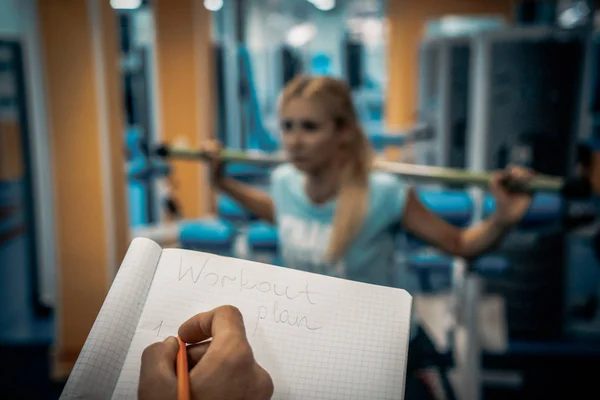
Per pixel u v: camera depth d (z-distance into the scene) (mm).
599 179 1793
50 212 2041
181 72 3473
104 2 1954
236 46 4059
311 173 1142
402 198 1136
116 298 356
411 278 2355
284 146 1153
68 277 2047
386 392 347
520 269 2152
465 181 1251
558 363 2082
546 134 2055
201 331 324
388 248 1159
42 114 1988
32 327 2400
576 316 2408
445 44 2885
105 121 1997
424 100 3533
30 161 2498
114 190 2047
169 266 382
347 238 1109
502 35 2035
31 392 1942
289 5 6328
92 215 2031
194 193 3529
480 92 2088
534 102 2043
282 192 1218
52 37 1936
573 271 2748
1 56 2359
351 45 5324
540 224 1977
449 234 1146
